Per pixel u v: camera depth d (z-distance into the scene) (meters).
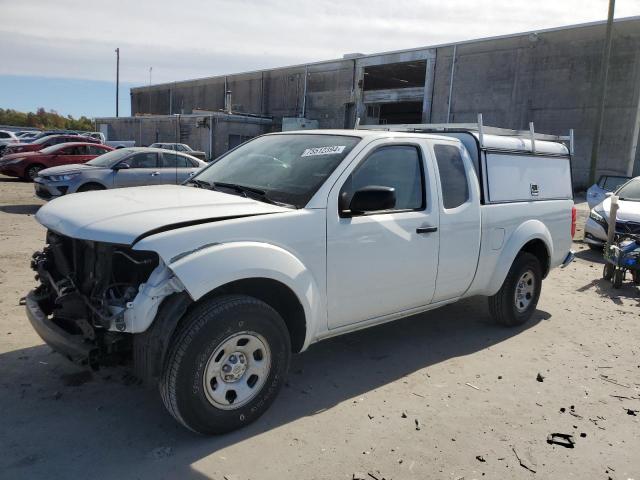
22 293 5.97
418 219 4.40
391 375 4.48
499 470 3.22
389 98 37.22
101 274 3.26
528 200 5.69
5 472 2.95
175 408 3.15
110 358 3.24
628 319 6.35
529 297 5.93
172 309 3.10
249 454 3.23
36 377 4.05
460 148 5.00
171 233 3.09
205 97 55.28
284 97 45.47
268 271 3.35
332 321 3.97
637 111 25.47
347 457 3.26
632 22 25.12
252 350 3.43
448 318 6.11
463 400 4.09
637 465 3.36
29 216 11.87
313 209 3.72
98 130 56.41
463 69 31.77
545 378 4.58
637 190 10.91
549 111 28.17
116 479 2.94
